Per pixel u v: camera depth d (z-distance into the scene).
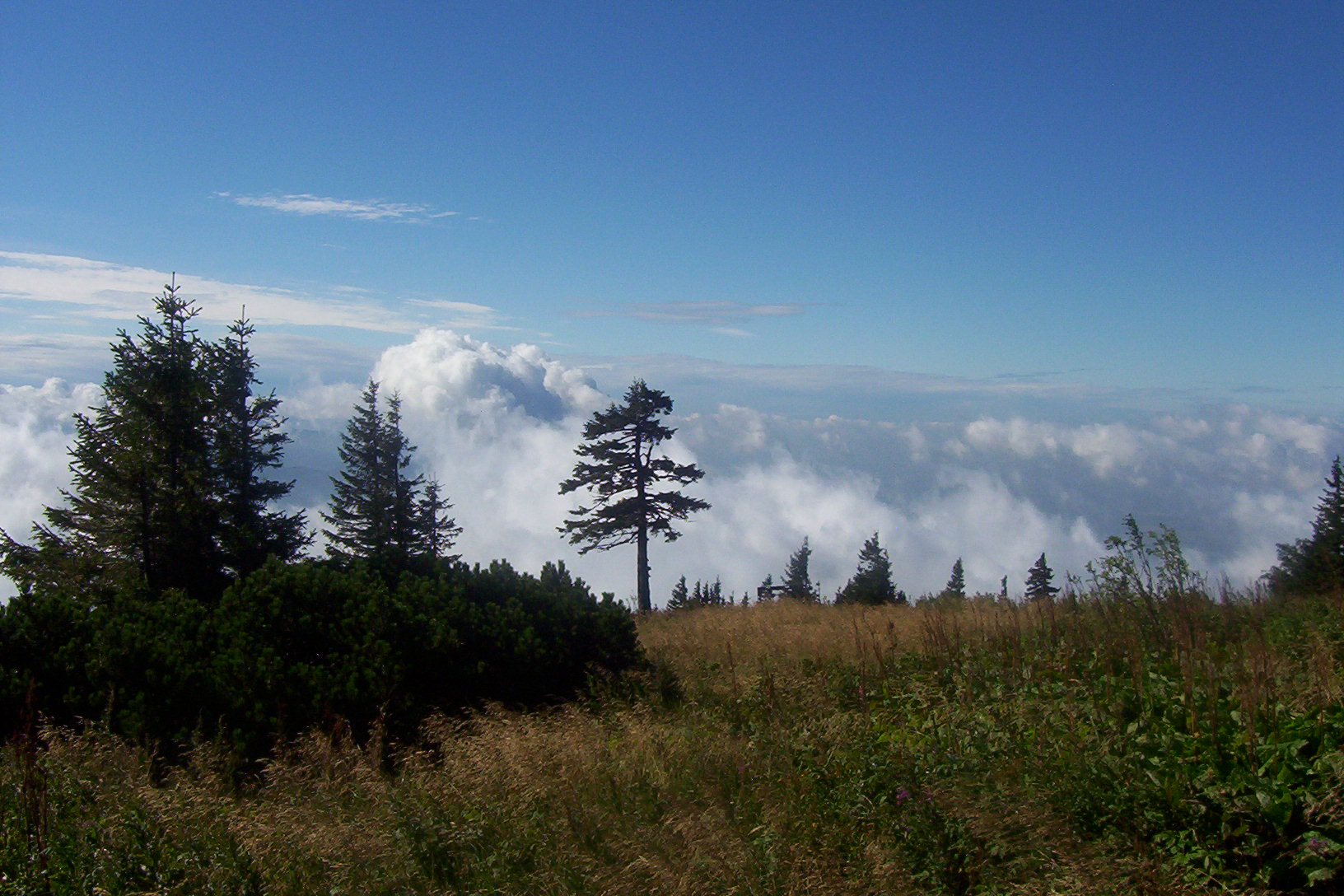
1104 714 5.26
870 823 4.64
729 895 4.12
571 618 9.93
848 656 9.05
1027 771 4.68
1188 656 5.57
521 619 9.64
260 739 7.35
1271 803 4.02
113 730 7.23
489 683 8.79
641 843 4.64
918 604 16.06
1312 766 4.29
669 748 6.38
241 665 7.96
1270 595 10.43
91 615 8.48
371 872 4.88
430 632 8.90
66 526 21.08
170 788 6.14
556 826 5.11
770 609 18.48
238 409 25.41
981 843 4.19
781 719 6.41
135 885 4.68
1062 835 4.10
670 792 5.40
